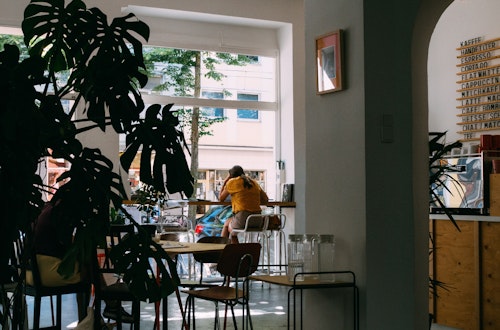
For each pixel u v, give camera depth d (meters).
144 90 9.92
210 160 10.60
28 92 2.26
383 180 4.23
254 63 10.54
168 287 2.66
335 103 4.48
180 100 10.10
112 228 5.27
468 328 5.70
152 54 9.98
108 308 5.48
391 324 4.18
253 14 9.95
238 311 6.87
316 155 4.66
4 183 2.29
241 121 10.69
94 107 2.86
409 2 4.29
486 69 9.30
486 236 5.56
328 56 4.50
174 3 9.47
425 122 4.42
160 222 8.16
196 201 9.02
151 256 2.69
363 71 4.21
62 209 2.62
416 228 4.32
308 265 4.18
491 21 9.23
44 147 2.55
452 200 6.43
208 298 4.82
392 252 4.22
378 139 4.23
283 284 4.04
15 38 9.08
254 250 4.85
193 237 8.71
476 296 5.61
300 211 9.96
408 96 4.33
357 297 4.18
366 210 4.14
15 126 2.20
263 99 10.55
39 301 4.57
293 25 10.20
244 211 8.84
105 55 2.88
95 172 2.71
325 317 4.48
